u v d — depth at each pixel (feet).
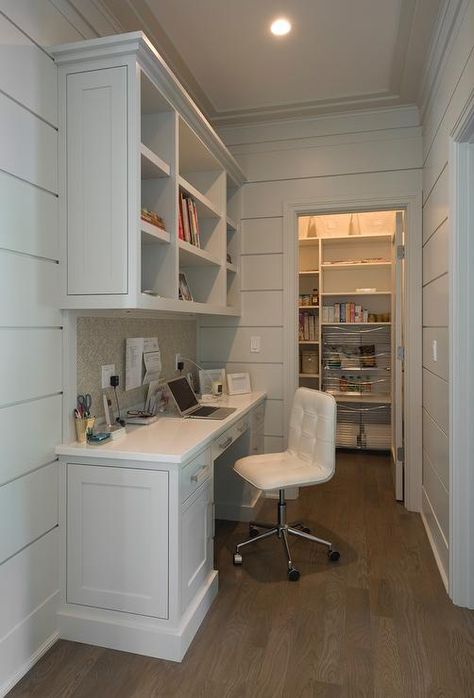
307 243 15.61
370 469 13.65
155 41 8.00
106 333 7.41
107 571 6.06
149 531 5.87
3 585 5.25
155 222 6.89
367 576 7.70
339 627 6.35
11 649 5.35
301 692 5.22
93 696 5.17
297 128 11.01
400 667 5.61
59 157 6.13
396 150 10.46
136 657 5.81
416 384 10.37
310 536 8.46
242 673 5.51
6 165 5.22
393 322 12.17
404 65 8.69
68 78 6.10
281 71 8.97
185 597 6.08
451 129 6.95
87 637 6.08
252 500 10.26
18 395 5.47
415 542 8.97
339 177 10.79
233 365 11.58
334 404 8.18
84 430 6.39
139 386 8.45
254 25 7.58
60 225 6.15
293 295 11.17
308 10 7.22
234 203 11.41
